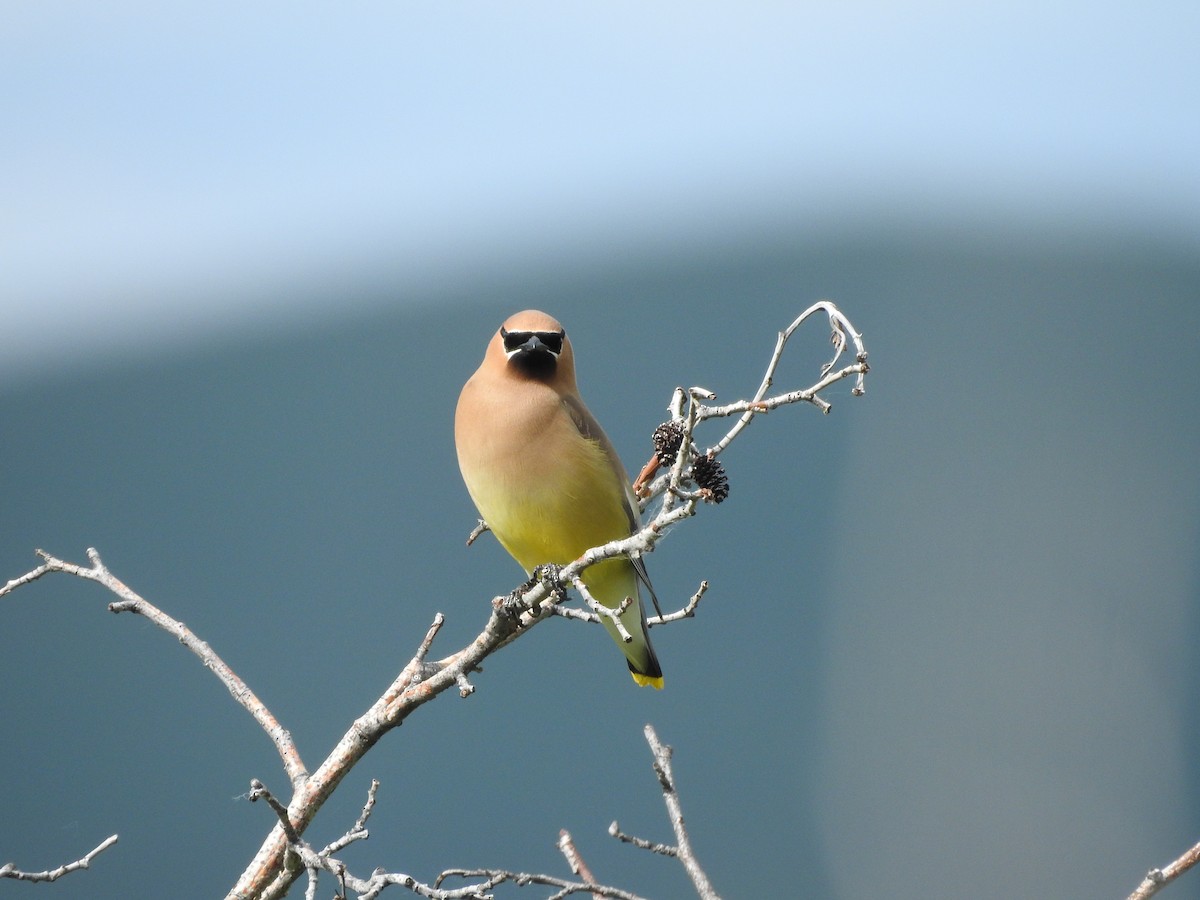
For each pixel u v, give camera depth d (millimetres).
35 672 25766
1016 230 36500
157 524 31484
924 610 26438
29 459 34156
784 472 29438
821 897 20500
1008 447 30906
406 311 36906
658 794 22078
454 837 21266
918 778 23141
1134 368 32688
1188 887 21797
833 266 35500
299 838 4758
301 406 34719
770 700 24344
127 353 36594
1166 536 28188
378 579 28328
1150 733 24484
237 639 26750
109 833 21844
